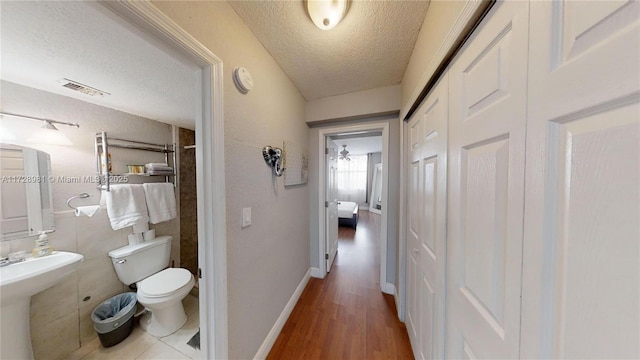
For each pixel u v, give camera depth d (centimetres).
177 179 234
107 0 53
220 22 94
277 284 156
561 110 37
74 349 145
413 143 144
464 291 71
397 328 162
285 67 157
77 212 151
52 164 142
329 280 236
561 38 37
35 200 134
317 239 239
